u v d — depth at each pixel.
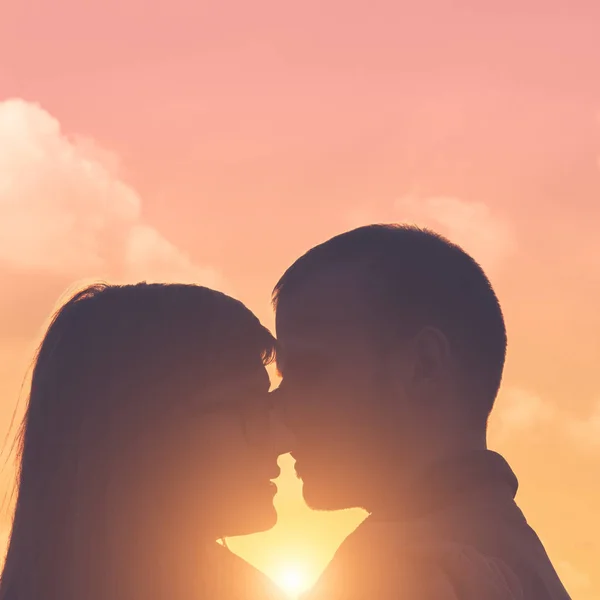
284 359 2.86
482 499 2.50
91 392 2.60
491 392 2.75
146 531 2.54
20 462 2.70
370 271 2.77
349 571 2.29
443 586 2.13
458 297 2.71
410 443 2.68
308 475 2.85
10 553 2.58
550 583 2.37
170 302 2.69
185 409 2.64
